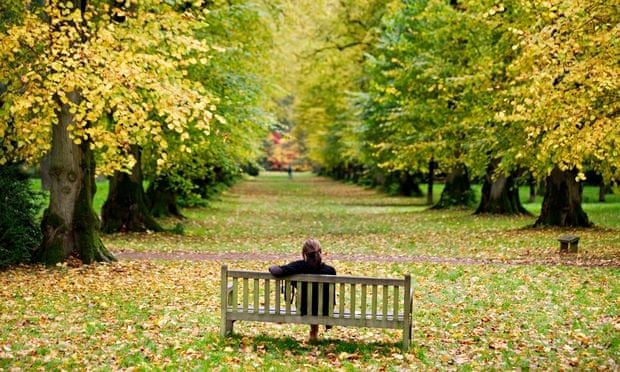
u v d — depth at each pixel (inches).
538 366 343.0
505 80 925.8
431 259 740.0
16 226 672.4
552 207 1045.2
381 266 689.0
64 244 679.1
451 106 1155.3
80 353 364.5
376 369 341.1
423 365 347.9
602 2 516.1
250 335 409.4
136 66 549.0
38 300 505.7
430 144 1164.5
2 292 532.4
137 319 448.5
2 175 682.8
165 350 371.2
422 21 1266.0
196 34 896.3
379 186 2509.8
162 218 1289.4
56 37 561.9
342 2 1688.0
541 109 540.1
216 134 951.0
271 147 4992.6
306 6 1173.7
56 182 684.7
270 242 943.0
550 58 528.4
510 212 1306.6
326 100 2150.6
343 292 371.6
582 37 525.3
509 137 895.1
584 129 519.8
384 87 1224.2
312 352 373.7
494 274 620.7
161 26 622.8
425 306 499.8
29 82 558.9
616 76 506.3
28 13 586.6
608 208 1448.1
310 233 1085.1
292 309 395.9
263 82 1109.7
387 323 372.8
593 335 399.9
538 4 590.2
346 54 1777.8
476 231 1035.3
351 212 1573.6
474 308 486.3
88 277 607.8
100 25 588.1
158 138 572.7
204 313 470.6
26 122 577.3
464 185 1530.5
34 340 388.5
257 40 1069.8
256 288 384.8
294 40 1561.3
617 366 337.4
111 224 1026.1
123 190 1038.4
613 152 542.9
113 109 693.9
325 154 2854.3
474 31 1041.5
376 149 1609.3
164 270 657.6
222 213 1508.4
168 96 555.5
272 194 2397.9
